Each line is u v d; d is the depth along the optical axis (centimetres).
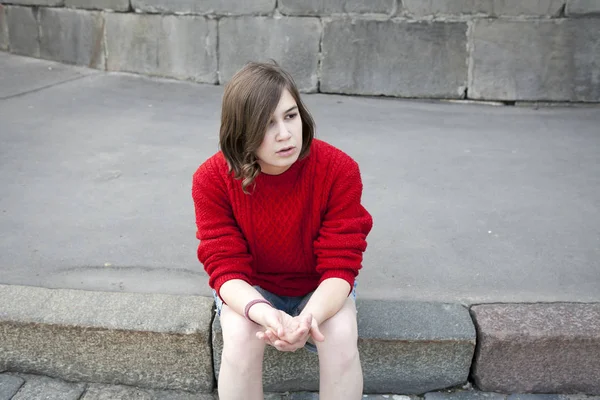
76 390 198
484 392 198
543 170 328
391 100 467
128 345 194
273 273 176
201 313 197
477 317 196
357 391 164
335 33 462
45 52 569
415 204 285
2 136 371
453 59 454
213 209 167
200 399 197
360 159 341
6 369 203
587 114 434
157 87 490
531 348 190
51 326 193
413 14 448
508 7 436
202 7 480
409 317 197
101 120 407
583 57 441
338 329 159
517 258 238
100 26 524
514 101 458
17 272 225
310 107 444
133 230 259
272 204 163
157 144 362
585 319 195
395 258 238
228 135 153
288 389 198
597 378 195
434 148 361
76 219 268
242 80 149
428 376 196
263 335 151
